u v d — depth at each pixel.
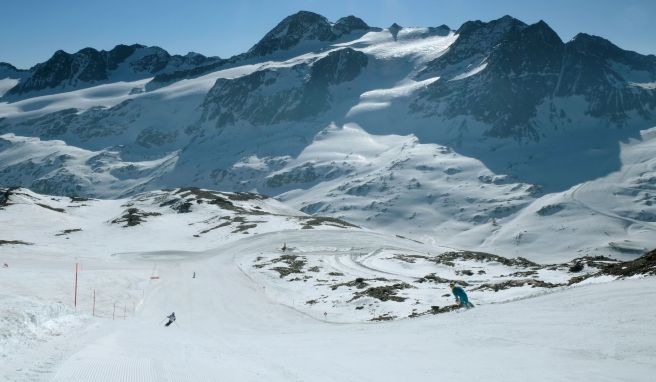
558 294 22.83
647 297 17.52
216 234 135.50
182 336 26.17
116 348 17.84
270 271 78.69
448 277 66.62
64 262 96.69
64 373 12.28
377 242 122.25
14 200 172.75
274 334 30.88
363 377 12.39
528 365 12.12
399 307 41.38
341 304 47.56
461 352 14.71
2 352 16.00
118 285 67.75
